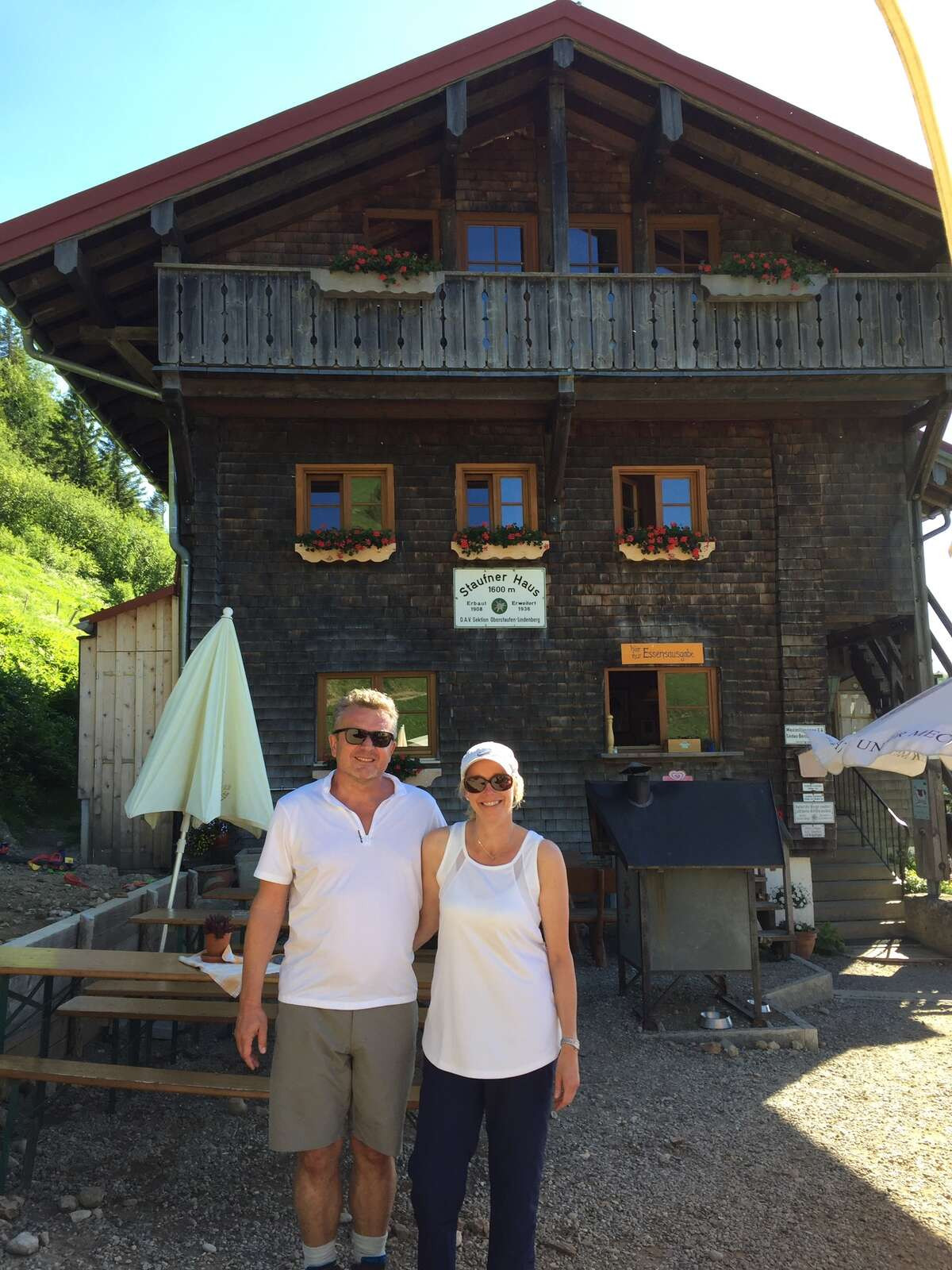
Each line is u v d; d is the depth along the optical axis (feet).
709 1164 14.84
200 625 35.32
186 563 35.55
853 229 38.14
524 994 9.71
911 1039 23.30
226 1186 13.50
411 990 10.54
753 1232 12.64
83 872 31.35
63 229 31.76
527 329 34.27
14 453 135.23
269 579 35.88
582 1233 12.47
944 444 43.01
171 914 20.84
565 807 36.04
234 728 22.52
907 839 43.98
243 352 33.04
